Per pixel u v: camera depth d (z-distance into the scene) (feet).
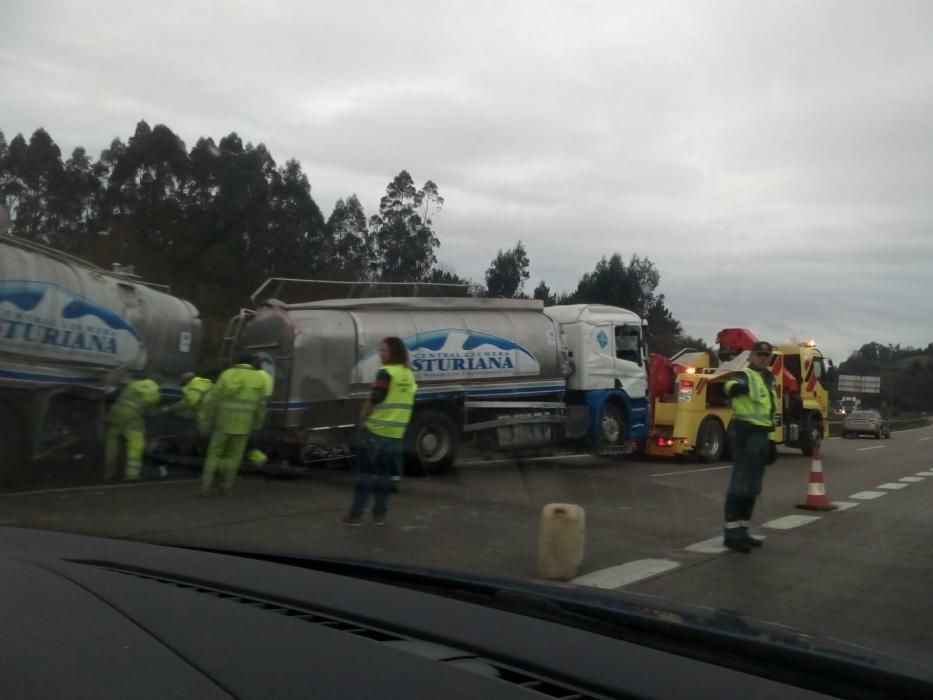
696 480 48.37
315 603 11.68
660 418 59.26
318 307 43.37
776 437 64.54
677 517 34.86
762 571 25.22
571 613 11.76
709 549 28.35
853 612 20.86
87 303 38.60
